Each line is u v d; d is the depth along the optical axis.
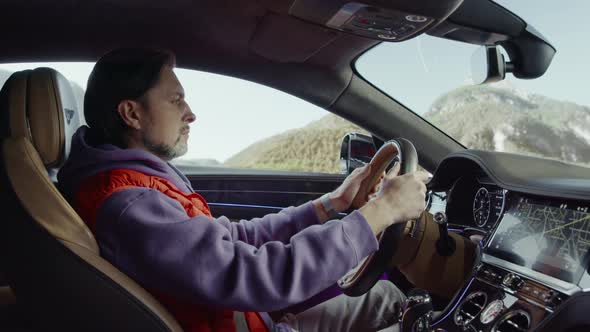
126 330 1.00
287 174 2.70
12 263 0.99
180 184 1.22
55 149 1.15
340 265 1.12
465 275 1.66
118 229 1.02
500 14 1.82
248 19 1.93
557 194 1.42
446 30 1.92
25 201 0.98
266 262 1.08
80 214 1.08
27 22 1.92
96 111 1.19
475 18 1.81
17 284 1.00
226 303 1.05
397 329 1.54
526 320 1.33
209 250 1.03
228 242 1.08
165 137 1.22
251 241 1.54
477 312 1.47
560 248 1.39
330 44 2.02
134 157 1.14
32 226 0.97
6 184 0.99
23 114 1.12
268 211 2.65
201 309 1.14
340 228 1.14
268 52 2.14
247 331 1.27
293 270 1.07
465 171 1.95
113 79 1.16
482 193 1.88
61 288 0.97
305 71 2.29
